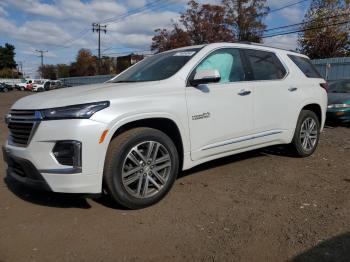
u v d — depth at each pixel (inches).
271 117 219.0
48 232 142.0
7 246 132.0
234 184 195.5
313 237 135.4
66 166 145.3
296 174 213.9
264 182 199.0
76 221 151.0
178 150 179.5
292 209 161.9
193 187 190.4
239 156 254.1
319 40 1536.7
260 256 123.3
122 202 155.5
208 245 131.0
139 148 160.1
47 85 2260.1
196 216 154.9
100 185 149.1
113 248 129.8
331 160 247.3
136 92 161.8
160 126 175.8
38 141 147.4
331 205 166.2
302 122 243.8
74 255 125.5
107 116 148.6
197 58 188.4
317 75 265.3
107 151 151.9
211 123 185.5
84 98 149.9
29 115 153.0
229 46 205.8
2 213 160.2
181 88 175.9
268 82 218.1
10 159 163.6
